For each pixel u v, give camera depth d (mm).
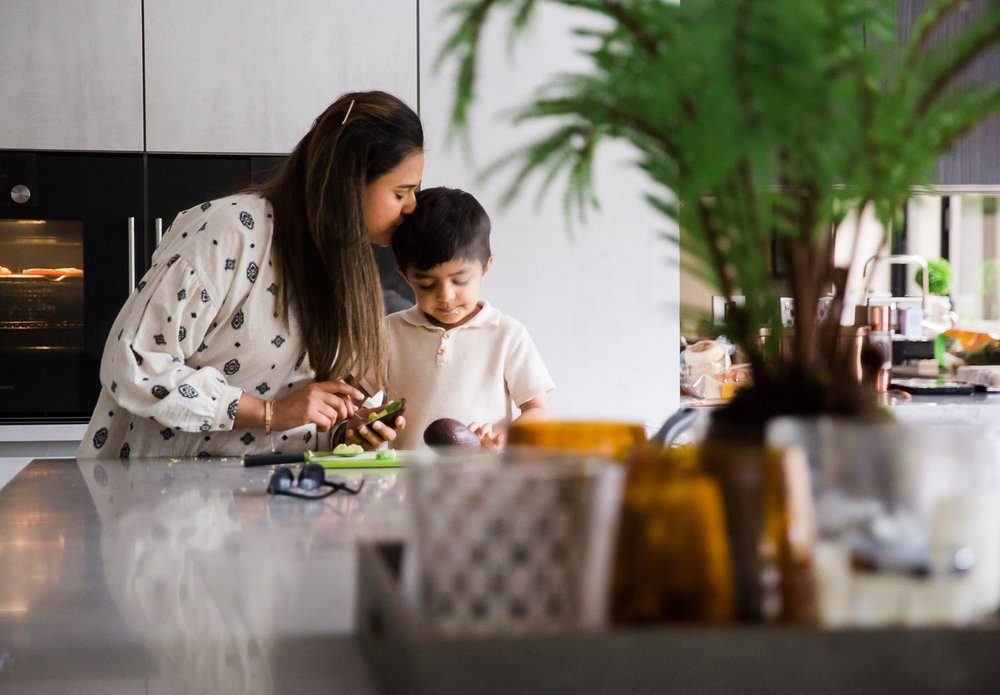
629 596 477
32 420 2818
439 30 2898
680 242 636
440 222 1884
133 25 2814
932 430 473
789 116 499
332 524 943
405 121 1754
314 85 2881
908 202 650
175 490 1181
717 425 593
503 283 2930
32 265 2809
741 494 482
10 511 1029
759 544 481
